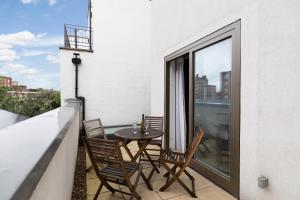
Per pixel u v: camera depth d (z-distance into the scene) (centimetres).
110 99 565
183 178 278
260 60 192
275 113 178
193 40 306
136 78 595
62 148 135
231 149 229
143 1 602
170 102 406
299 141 160
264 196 189
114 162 197
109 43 564
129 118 587
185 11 327
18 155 59
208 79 280
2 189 40
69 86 519
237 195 220
